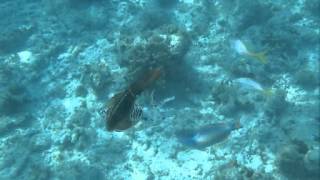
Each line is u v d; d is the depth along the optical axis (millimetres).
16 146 10672
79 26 14312
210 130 4496
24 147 10594
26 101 11859
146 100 10391
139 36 11781
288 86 10961
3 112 11570
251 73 11078
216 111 10375
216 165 9086
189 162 9305
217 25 13336
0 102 11516
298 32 12336
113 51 12773
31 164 10086
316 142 8781
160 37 10781
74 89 11984
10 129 11211
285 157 8500
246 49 6227
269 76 11227
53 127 11008
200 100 10695
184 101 10656
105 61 12430
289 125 9430
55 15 15297
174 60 10508
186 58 11289
